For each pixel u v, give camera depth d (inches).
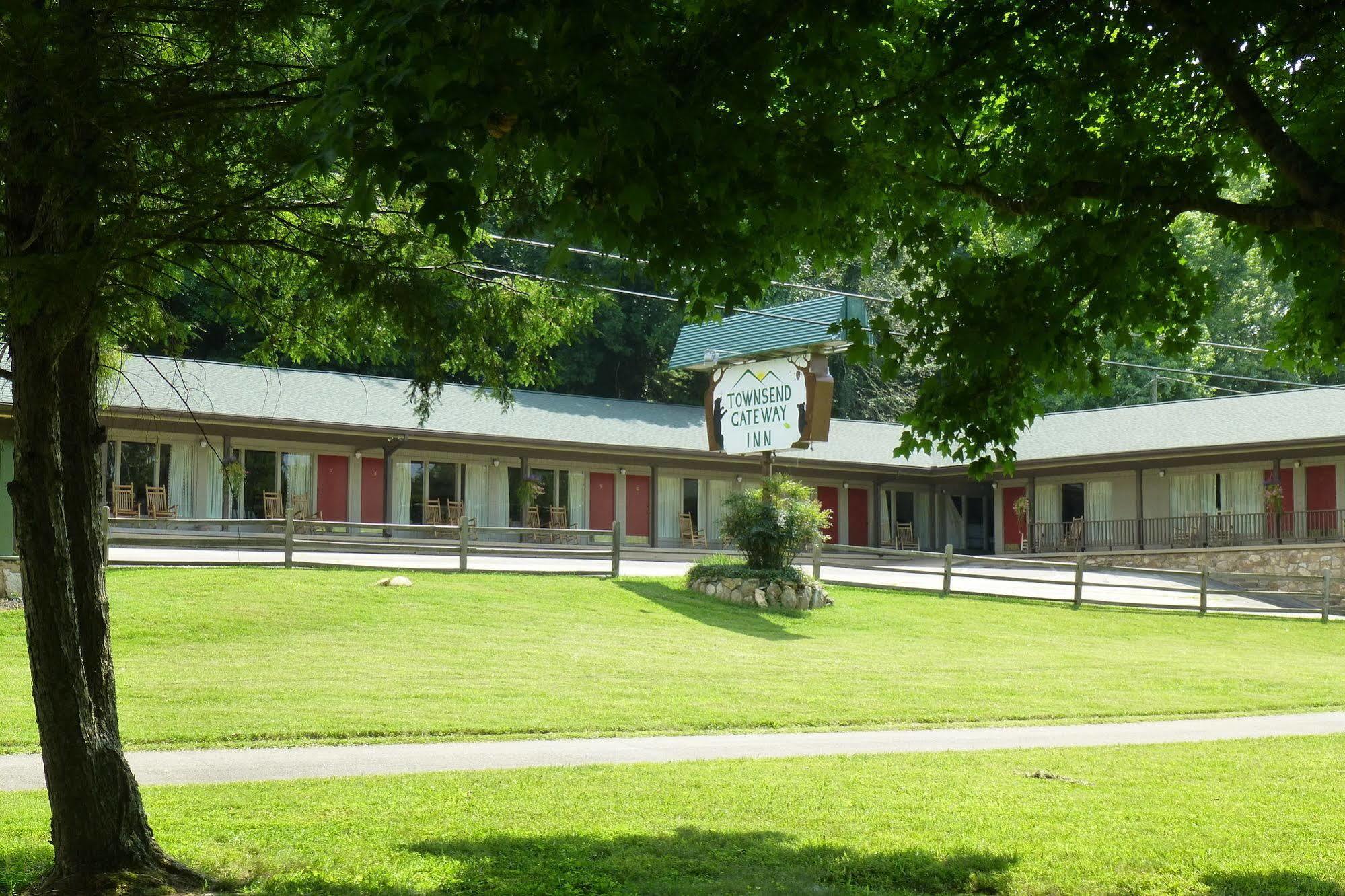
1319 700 666.8
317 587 840.9
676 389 2170.3
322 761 419.8
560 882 272.2
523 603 869.8
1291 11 276.4
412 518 1396.4
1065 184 298.0
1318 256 318.3
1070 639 932.6
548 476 1493.6
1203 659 845.8
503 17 191.0
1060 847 309.0
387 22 191.6
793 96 287.0
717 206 242.7
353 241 319.9
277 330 369.7
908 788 385.4
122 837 275.0
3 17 233.9
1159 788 390.3
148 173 250.4
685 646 756.0
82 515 283.3
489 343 354.9
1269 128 272.7
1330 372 349.4
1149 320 328.5
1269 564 1341.0
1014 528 1710.1
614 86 197.5
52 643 270.7
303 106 206.5
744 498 1035.3
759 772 409.7
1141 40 310.5
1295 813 352.8
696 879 277.9
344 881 270.5
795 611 966.4
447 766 417.4
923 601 1074.1
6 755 421.7
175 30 288.2
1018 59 306.8
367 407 1336.1
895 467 1641.2
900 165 320.8
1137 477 1566.2
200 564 900.6
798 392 1045.2
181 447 1244.5
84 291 236.2
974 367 300.8
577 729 500.7
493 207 318.7
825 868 287.9
